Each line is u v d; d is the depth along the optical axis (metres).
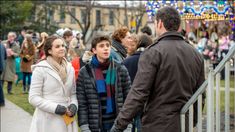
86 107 4.38
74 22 57.16
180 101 3.66
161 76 3.59
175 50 3.64
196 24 22.98
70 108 4.42
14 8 32.03
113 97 4.41
